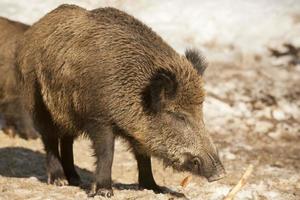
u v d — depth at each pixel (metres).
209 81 57.34
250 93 55.69
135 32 28.38
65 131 30.55
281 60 62.53
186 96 27.31
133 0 67.38
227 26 66.00
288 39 64.88
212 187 33.69
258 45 64.19
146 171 30.27
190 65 28.05
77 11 29.84
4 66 43.47
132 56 27.70
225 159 42.00
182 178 36.88
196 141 27.17
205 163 26.94
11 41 43.75
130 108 27.48
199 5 68.38
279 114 52.28
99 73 27.64
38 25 31.03
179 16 66.62
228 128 49.22
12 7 62.47
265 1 70.06
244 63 61.66
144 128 27.67
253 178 37.47
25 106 31.98
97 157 28.25
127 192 28.72
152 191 29.28
